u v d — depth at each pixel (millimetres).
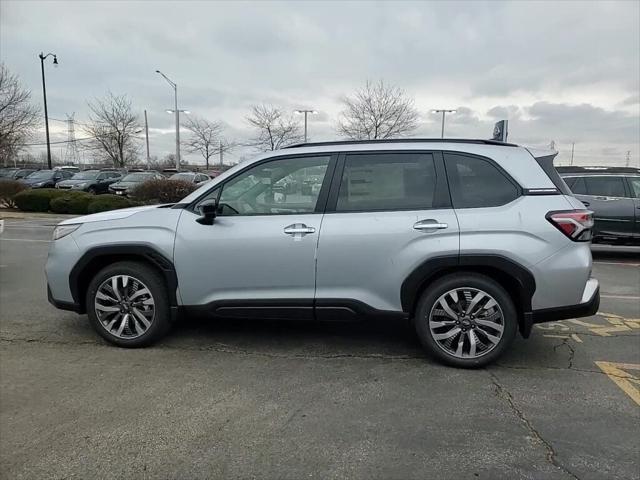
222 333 5031
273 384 3855
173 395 3666
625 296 6918
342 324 5332
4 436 3109
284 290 4277
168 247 4387
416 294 4191
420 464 2832
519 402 3582
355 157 4301
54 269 4625
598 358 4445
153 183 23266
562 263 3973
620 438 3115
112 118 51406
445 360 4172
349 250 4141
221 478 2707
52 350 4551
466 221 4031
